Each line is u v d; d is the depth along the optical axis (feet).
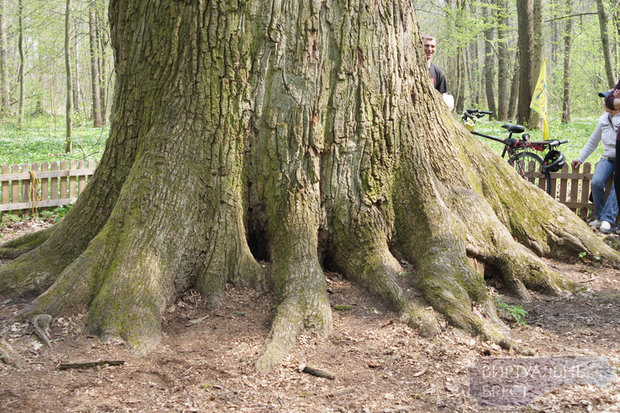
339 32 16.99
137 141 17.58
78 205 18.20
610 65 63.82
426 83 19.42
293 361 13.21
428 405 11.14
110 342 13.71
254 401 11.39
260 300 16.11
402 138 18.22
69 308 14.71
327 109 17.19
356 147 17.47
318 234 17.54
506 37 103.30
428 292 15.79
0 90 97.55
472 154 20.93
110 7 18.65
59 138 76.13
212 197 16.47
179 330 14.83
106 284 14.76
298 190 17.02
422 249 17.28
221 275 16.35
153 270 15.07
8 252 20.11
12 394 11.30
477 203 18.94
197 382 12.18
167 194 16.03
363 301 16.42
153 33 17.08
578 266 20.48
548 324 15.92
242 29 16.38
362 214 17.56
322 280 16.11
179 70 16.60
